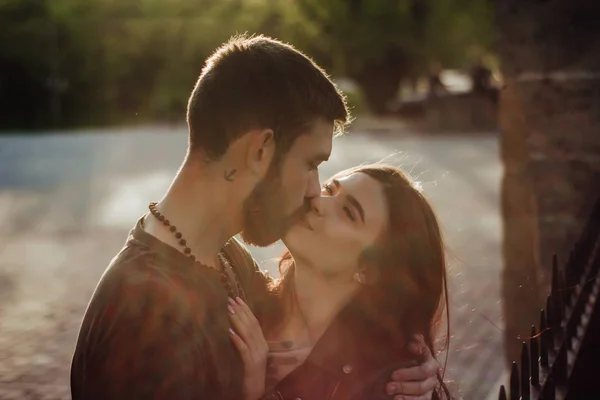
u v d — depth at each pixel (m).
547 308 3.13
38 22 26.50
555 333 3.17
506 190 5.36
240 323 2.35
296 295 2.92
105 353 2.11
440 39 27.39
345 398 2.78
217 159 2.29
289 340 2.89
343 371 2.79
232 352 2.30
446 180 15.41
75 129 25.23
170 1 26.14
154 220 2.31
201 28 25.72
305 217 2.80
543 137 5.13
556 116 5.06
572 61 4.96
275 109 2.27
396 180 2.93
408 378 2.83
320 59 26.70
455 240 10.53
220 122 2.27
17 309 8.27
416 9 27.56
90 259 10.38
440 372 3.15
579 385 3.18
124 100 27.17
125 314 2.12
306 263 2.85
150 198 14.10
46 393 6.04
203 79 2.33
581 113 4.95
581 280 3.62
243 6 24.48
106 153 19.41
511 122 5.29
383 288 2.88
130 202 13.84
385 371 2.83
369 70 29.09
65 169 17.19
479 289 8.26
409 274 2.90
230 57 2.30
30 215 13.03
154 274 2.18
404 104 28.95
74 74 26.81
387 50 28.30
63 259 10.36
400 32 27.72
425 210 2.97
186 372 2.13
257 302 2.89
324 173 15.65
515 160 5.29
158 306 2.13
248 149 2.29
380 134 23.52
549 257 5.13
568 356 3.15
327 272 2.84
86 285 9.19
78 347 2.20
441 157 18.58
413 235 2.91
